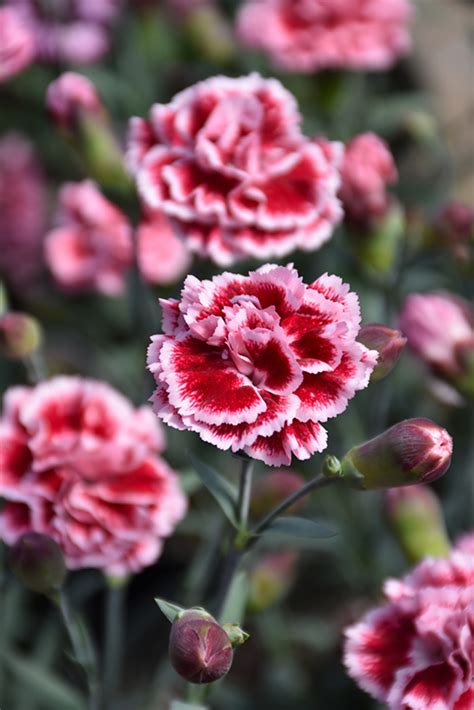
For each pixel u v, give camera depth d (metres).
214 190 0.49
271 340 0.40
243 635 0.42
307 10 0.64
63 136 0.54
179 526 0.59
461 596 0.44
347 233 0.56
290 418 0.40
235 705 0.59
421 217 0.56
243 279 0.41
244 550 0.44
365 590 0.59
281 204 0.49
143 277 0.55
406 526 0.50
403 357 0.63
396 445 0.42
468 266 0.56
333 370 0.41
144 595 0.64
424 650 0.44
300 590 0.64
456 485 0.60
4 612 0.56
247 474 0.43
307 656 0.61
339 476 0.43
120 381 0.67
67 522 0.47
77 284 0.65
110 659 0.51
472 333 0.54
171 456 0.61
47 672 0.57
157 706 0.56
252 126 0.50
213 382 0.40
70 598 0.57
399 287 0.56
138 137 0.51
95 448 0.47
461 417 0.59
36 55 0.68
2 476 0.48
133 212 0.54
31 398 0.49
